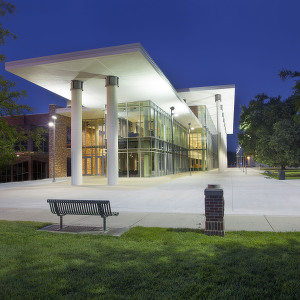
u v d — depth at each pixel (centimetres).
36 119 4094
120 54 1961
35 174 3875
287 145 2772
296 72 1964
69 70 2275
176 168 4572
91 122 4562
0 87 897
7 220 877
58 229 738
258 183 2148
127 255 507
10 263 477
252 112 3375
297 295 346
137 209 1059
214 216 641
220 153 4316
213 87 4131
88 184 2488
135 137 3294
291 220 807
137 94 3025
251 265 446
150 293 358
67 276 418
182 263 460
